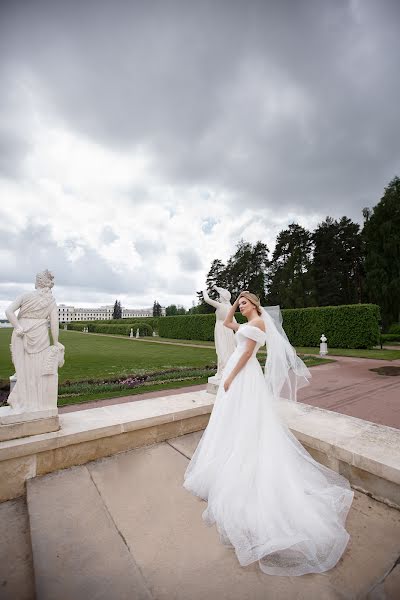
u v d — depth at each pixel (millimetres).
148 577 1655
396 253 29141
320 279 39562
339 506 2117
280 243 46781
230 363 2566
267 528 1852
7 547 2051
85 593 1548
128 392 7375
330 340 19578
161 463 3037
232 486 2078
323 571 1678
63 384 8172
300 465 2322
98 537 1977
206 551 1855
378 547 1867
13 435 2764
